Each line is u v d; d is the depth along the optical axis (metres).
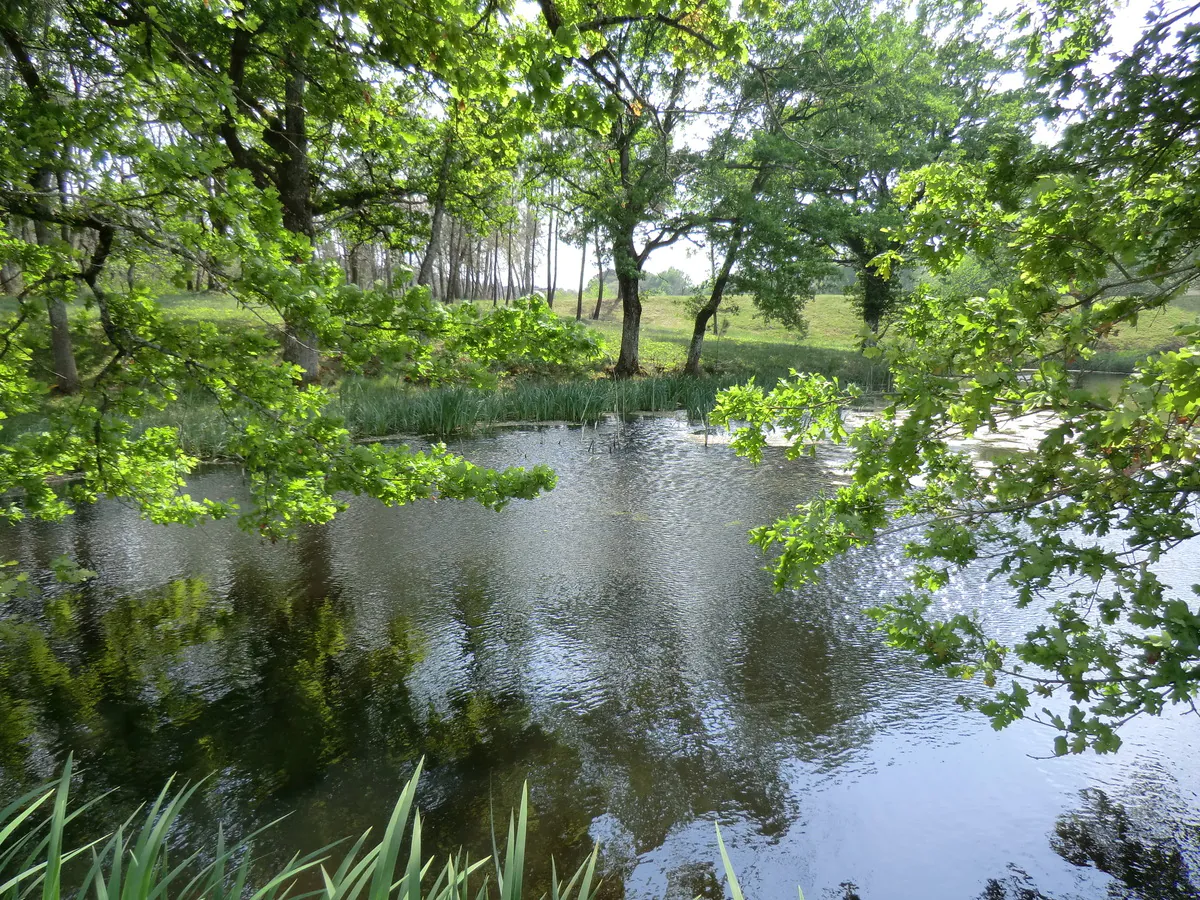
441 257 36.25
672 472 12.50
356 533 9.25
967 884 3.62
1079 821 4.05
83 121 3.62
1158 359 2.19
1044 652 2.50
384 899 1.22
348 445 4.30
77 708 5.25
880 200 24.70
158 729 5.00
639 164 22.22
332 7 3.50
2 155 3.56
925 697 5.37
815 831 4.02
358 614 6.86
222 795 4.34
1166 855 3.78
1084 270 2.33
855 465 3.16
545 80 3.51
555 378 24.28
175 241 3.60
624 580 7.68
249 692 5.48
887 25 21.69
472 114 5.62
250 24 3.90
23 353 4.15
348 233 20.67
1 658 5.98
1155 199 2.41
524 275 51.22
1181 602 2.30
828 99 18.80
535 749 4.80
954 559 3.03
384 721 5.12
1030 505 2.92
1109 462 2.66
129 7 4.18
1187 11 2.12
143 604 7.07
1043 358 2.66
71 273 3.96
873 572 7.84
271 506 4.47
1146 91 2.16
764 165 22.48
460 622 6.70
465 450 14.25
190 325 4.17
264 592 7.38
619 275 25.61
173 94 3.80
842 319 45.09
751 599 7.18
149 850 1.29
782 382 3.96
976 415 2.62
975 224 2.74
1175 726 4.95
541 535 9.16
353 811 4.21
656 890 3.64
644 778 4.50
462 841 3.99
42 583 7.57
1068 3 2.79
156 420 13.97
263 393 4.15
